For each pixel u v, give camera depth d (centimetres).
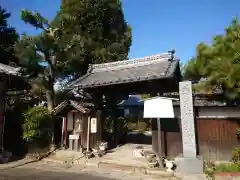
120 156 1152
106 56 1912
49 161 1123
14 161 1122
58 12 1997
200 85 945
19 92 1586
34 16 1373
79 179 832
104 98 1411
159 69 1194
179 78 1286
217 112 1001
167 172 890
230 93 842
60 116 1351
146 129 2388
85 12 1944
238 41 813
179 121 1048
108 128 1429
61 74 1554
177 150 1032
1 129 1216
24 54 1297
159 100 980
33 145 1292
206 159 980
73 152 1216
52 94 1449
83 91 1452
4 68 1301
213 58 860
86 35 1930
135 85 1292
